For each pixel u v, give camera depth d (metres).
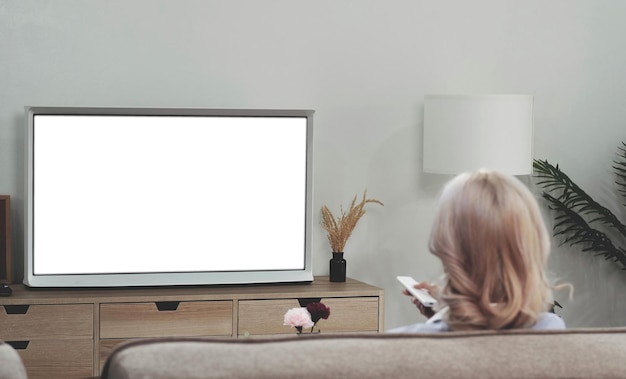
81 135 4.30
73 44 4.46
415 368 1.15
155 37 4.54
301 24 4.70
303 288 4.32
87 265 4.33
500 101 4.26
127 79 4.52
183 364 1.12
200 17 4.59
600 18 5.12
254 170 4.45
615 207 5.20
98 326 4.04
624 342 1.24
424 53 4.87
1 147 4.40
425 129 4.45
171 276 4.38
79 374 4.03
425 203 4.90
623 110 5.18
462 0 4.91
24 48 4.41
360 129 4.80
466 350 1.20
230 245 4.45
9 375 1.10
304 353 1.16
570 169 5.13
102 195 4.33
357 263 4.84
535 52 5.04
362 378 1.13
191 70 4.59
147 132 4.36
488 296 1.34
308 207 4.49
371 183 4.83
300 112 4.46
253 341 1.20
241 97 4.65
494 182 1.38
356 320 4.28
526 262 1.34
